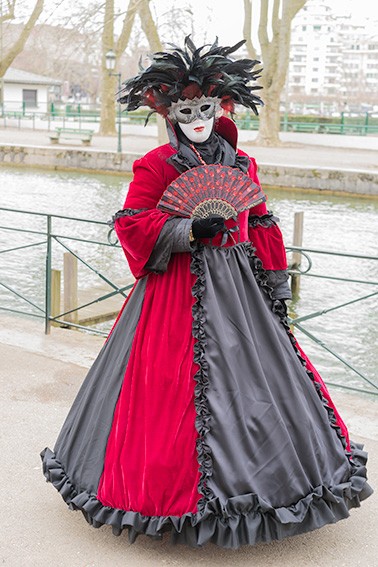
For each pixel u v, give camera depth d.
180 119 2.77
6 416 3.84
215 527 2.48
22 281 10.56
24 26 27.56
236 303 2.69
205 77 2.74
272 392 2.68
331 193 21.09
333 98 89.94
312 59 104.31
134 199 2.76
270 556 2.70
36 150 26.03
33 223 15.58
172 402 2.60
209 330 2.62
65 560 2.65
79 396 2.98
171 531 2.57
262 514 2.52
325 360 8.10
